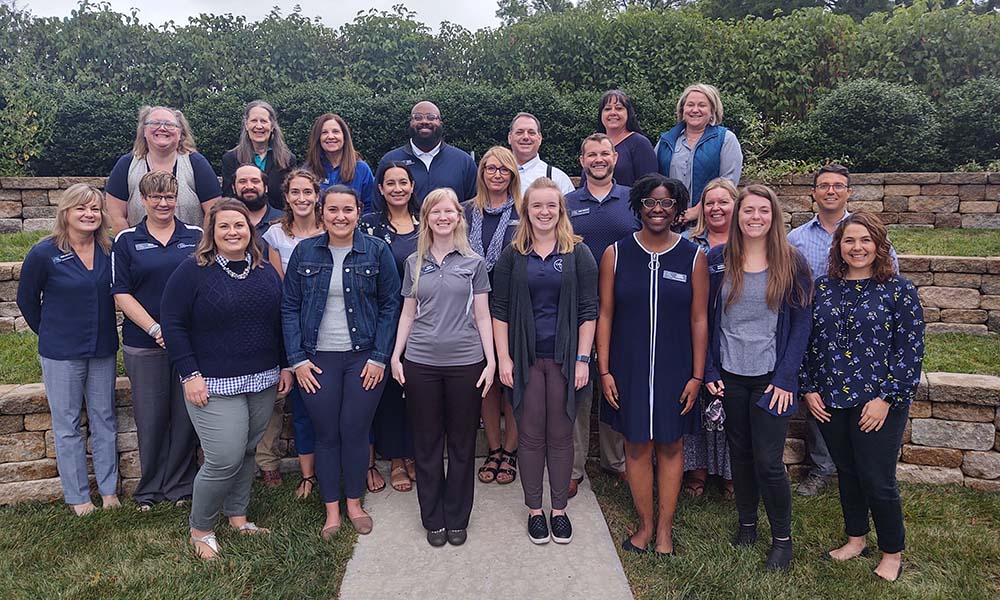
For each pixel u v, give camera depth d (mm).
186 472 3406
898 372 2590
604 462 3629
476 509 3311
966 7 8844
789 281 2658
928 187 6727
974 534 3020
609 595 2662
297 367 2914
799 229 3545
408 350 2945
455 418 2945
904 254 5469
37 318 3180
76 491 3234
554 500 3027
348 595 2664
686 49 8453
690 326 2812
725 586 2695
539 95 7516
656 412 2783
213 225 2715
